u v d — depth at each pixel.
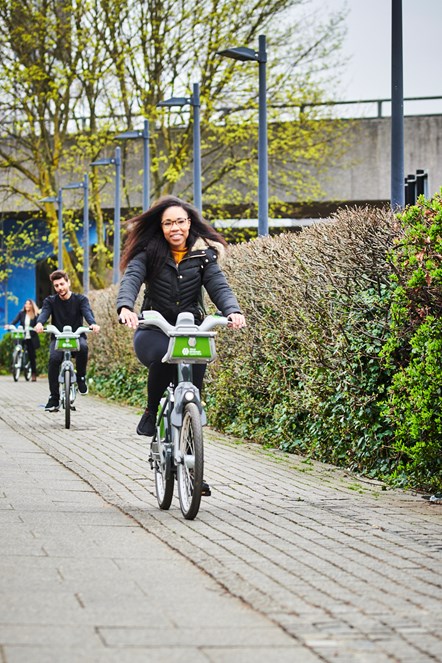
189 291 9.87
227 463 13.42
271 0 41.84
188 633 5.63
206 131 43.88
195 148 27.73
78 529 8.60
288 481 11.80
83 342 18.83
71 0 42.28
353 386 12.05
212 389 18.00
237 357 16.47
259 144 22.44
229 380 16.98
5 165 46.62
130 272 9.70
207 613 6.03
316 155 43.69
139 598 6.34
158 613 6.01
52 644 5.34
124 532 8.54
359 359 12.09
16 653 5.17
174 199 9.88
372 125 44.31
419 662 5.19
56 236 47.56
